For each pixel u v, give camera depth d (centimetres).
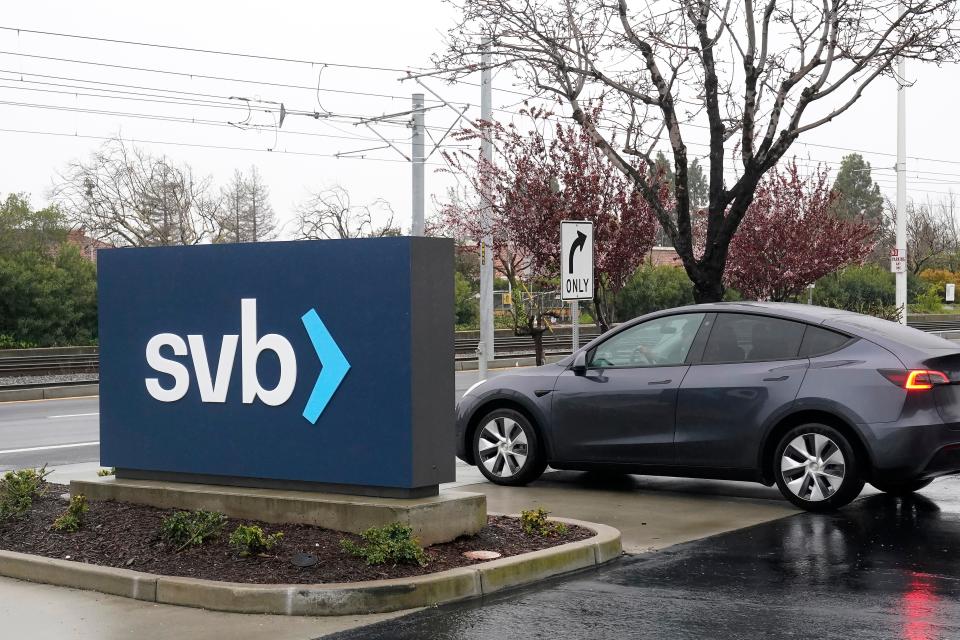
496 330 4234
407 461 715
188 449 814
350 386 738
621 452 966
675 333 963
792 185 2316
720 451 916
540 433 1019
